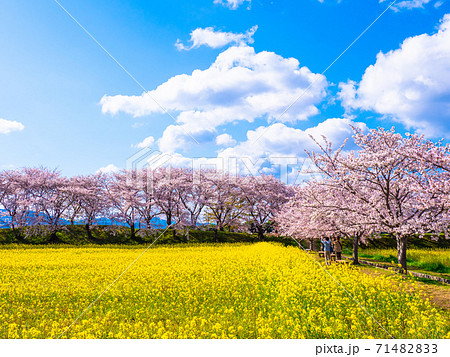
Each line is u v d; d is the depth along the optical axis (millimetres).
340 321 6242
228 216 40344
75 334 6113
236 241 37875
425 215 13227
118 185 40688
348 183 15781
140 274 12820
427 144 12859
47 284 11594
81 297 9438
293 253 18875
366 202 15273
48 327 6941
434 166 11938
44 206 37156
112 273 13414
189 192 40219
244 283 10133
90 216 38469
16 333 6191
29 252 25016
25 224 37844
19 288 10562
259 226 39062
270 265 13672
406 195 14211
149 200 40094
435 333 5730
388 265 15477
